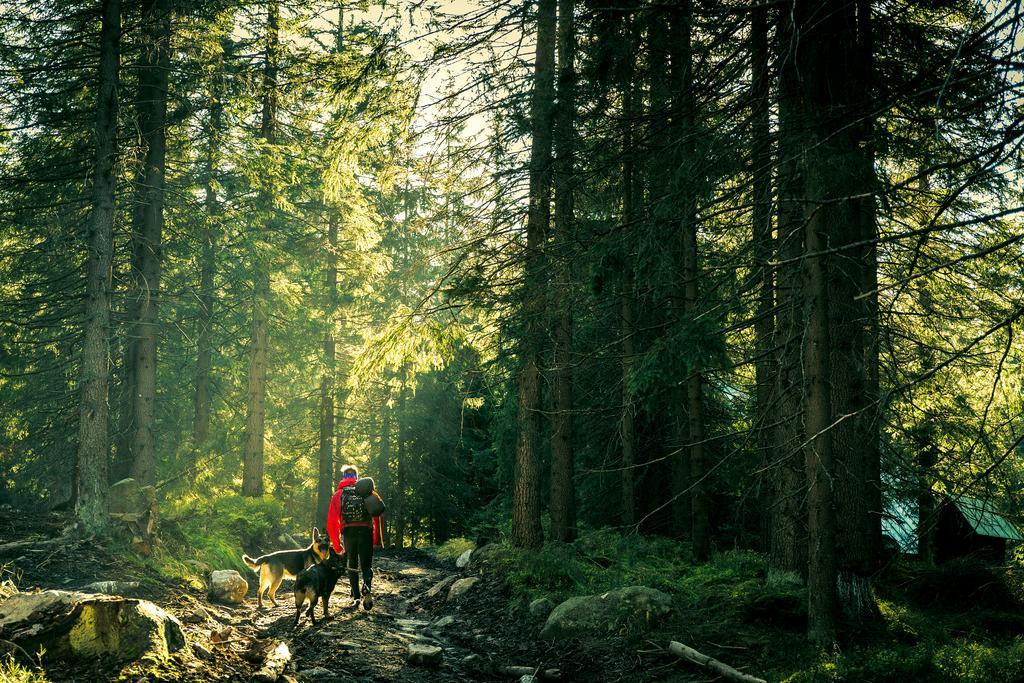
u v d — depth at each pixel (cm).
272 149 1767
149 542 1171
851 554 891
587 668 847
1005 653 739
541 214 1127
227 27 1591
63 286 1680
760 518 1695
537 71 1169
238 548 1476
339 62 1184
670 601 1012
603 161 935
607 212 1072
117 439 1805
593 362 1353
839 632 841
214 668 685
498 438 2498
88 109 1435
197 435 2181
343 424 3278
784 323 961
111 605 646
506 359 1394
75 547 1062
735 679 766
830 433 834
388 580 1697
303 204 2172
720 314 810
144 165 1373
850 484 895
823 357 838
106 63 1255
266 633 906
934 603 1060
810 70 843
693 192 791
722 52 895
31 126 1427
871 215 987
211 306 2030
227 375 2414
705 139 820
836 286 905
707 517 1417
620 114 938
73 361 1634
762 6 701
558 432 1496
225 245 1967
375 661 822
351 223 2045
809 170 801
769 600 949
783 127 841
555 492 1491
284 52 1641
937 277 1085
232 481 2234
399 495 3266
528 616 1067
